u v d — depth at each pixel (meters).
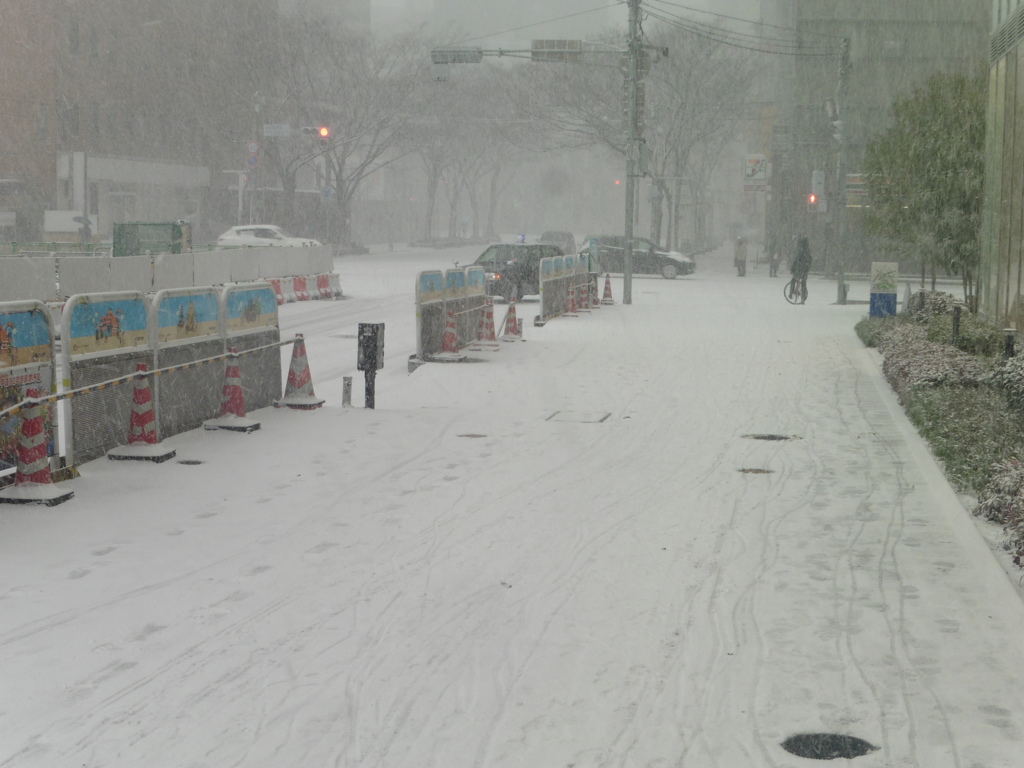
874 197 25.70
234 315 12.48
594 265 32.53
